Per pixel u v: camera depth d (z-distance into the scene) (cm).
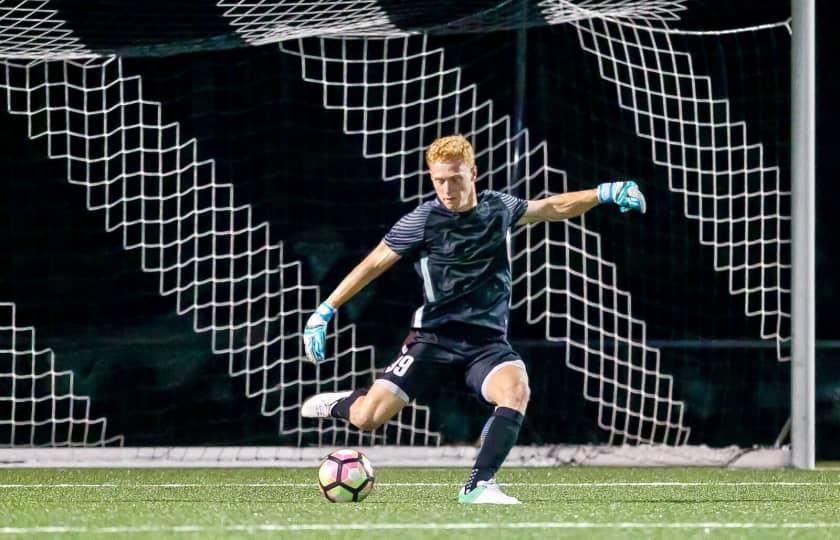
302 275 4222
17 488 2634
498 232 2167
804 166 3100
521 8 3222
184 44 3247
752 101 4484
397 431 3775
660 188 4378
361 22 3253
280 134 4403
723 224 4406
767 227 4394
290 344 4150
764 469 3161
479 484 2161
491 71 4428
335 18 3219
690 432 4044
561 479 2869
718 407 4031
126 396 3962
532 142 4353
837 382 3656
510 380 2162
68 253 4291
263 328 4166
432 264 2169
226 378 4041
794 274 3155
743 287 4359
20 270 4256
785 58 4566
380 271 2189
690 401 4050
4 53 3234
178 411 3997
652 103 4438
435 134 4441
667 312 4322
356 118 4444
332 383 4106
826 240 4188
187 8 3034
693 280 4341
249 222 3672
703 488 2625
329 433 4025
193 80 4400
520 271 4244
